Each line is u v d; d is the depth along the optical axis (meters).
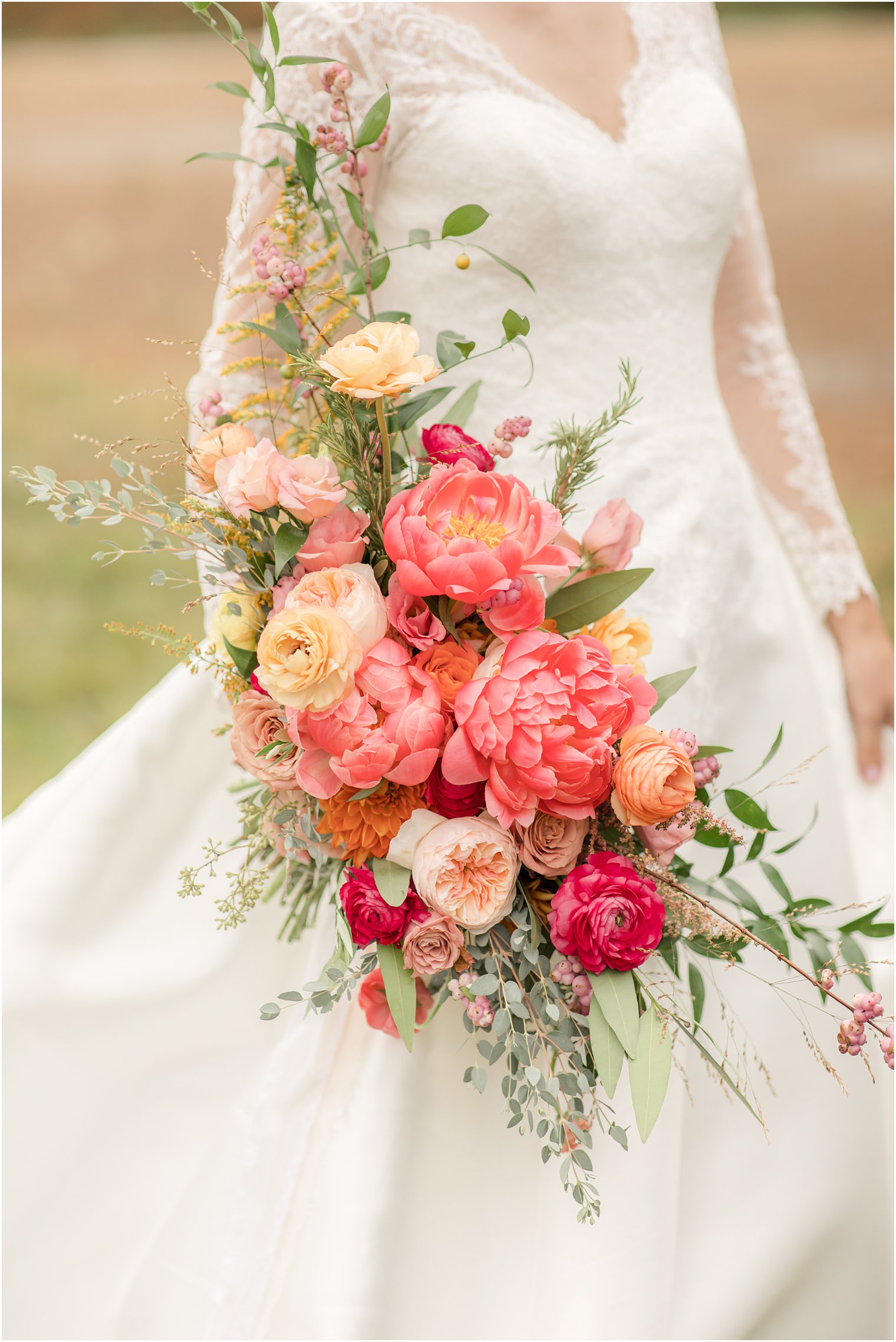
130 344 5.95
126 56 8.56
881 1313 1.67
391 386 1.11
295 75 1.41
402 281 1.52
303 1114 1.44
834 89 7.87
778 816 1.75
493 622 1.15
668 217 1.56
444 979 1.35
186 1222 1.57
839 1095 1.67
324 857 1.28
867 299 6.08
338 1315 1.33
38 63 8.52
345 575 1.12
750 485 1.87
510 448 1.29
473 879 1.13
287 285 1.28
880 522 4.75
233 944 1.70
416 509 1.12
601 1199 1.37
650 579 1.52
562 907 1.16
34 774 3.38
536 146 1.44
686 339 1.64
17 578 4.25
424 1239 1.40
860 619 1.95
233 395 1.46
